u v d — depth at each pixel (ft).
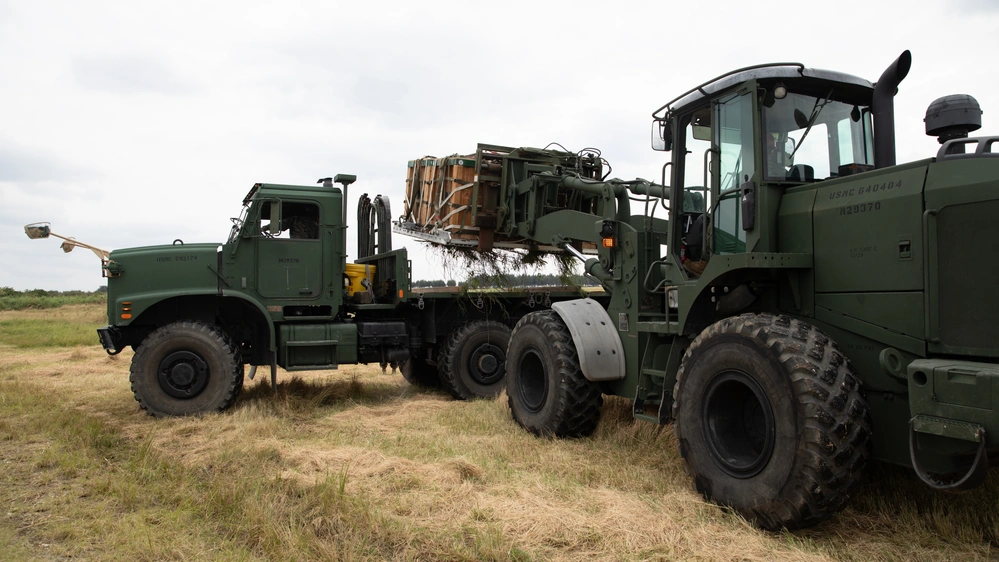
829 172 14.61
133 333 24.45
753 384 12.32
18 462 16.53
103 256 26.94
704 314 15.64
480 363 27.37
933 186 10.87
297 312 25.79
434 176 26.96
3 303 115.96
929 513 12.12
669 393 16.06
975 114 11.73
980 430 9.33
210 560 10.70
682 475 15.24
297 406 24.22
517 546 11.23
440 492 13.94
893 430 11.69
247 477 14.70
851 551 10.98
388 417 22.91
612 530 11.75
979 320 10.25
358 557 10.76
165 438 19.51
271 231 24.68
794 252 13.44
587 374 17.93
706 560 10.69
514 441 18.70
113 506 13.37
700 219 16.53
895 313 11.42
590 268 20.42
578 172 24.89
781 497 11.45
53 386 29.45
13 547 11.18
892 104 14.39
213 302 24.86
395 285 27.43
